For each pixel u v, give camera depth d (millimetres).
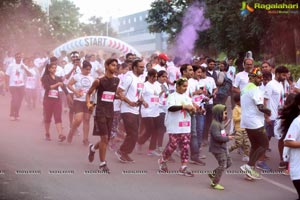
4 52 31219
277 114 9625
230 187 7840
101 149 8289
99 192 7070
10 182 7320
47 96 10703
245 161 9859
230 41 30547
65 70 14758
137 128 9180
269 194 7512
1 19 32406
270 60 22062
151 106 9805
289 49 24906
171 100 8359
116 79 8430
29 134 11688
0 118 14180
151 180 7973
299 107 6535
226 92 12016
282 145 9203
